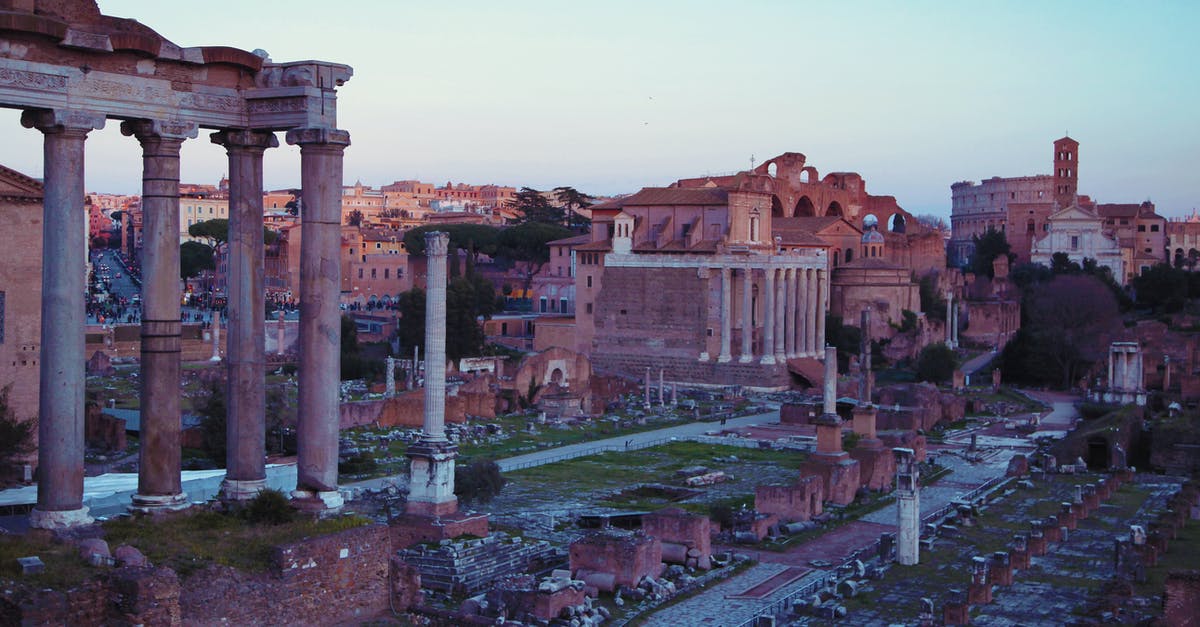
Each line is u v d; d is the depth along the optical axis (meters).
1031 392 175.62
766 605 61.22
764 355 175.62
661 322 184.25
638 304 186.25
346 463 96.12
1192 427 115.81
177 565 34.69
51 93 34.81
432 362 67.31
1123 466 109.50
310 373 40.19
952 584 64.81
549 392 147.62
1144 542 68.12
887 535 72.88
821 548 77.69
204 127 39.19
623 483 99.25
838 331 196.00
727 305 178.00
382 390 141.88
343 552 38.91
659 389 162.75
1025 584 63.81
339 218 40.22
